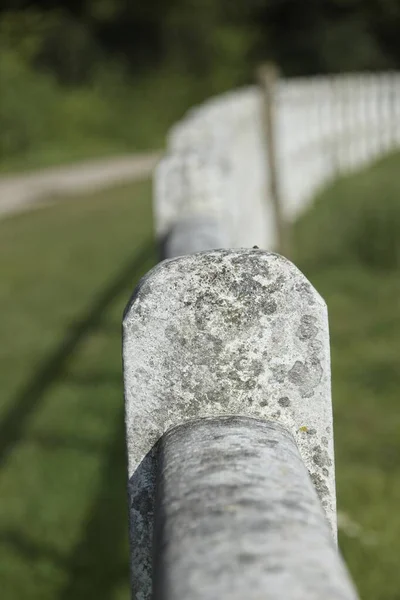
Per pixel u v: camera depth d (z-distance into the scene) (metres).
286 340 2.14
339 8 52.94
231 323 2.14
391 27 53.12
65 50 41.69
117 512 5.91
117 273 13.14
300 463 1.90
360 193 17.73
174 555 1.49
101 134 37.06
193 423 2.11
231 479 1.71
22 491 6.31
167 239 5.55
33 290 12.65
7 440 7.25
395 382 7.73
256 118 12.59
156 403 2.17
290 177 16.02
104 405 7.79
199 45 48.38
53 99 36.53
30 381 8.72
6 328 10.80
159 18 47.34
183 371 2.16
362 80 24.30
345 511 5.64
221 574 1.37
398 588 4.84
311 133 18.59
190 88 46.19
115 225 17.62
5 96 31.11
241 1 52.50
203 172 6.37
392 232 11.72
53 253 15.24
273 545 1.45
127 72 46.06
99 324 10.57
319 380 2.15
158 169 6.42
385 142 26.78
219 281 2.14
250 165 11.48
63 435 7.21
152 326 2.15
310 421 2.17
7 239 17.19
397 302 10.07
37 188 24.69
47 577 5.23
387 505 5.69
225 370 2.15
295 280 2.13
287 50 50.97
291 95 16.38
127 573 5.21
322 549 1.46
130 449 2.19
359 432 6.84
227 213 6.40
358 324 9.46
